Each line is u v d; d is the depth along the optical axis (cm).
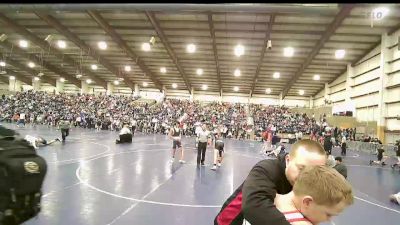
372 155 2223
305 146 144
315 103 4562
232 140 3269
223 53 3156
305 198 114
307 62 3123
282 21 2311
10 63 4125
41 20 2644
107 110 4028
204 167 1293
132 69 4022
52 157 1319
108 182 902
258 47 2903
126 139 2172
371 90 2855
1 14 2545
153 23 2467
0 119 3819
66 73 4609
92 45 3206
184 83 4547
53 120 3656
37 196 132
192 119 3806
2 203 121
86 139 2267
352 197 114
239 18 2312
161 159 1455
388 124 2572
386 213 737
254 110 4362
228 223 161
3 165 123
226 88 4638
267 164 152
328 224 641
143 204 699
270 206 121
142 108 4150
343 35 2558
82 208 642
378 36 2584
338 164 666
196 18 2381
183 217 623
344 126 3178
